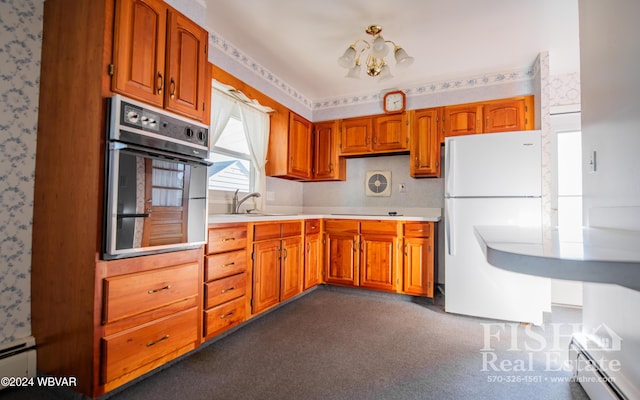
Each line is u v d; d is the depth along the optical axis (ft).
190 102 6.10
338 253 11.30
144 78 5.24
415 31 8.36
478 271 8.86
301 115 12.89
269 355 6.42
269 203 12.08
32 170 5.53
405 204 12.39
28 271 5.50
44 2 5.65
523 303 8.41
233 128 10.40
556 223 10.33
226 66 9.04
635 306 4.13
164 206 5.50
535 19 7.79
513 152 8.67
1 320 5.20
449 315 8.98
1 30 5.29
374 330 7.80
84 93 4.91
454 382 5.49
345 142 12.67
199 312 6.31
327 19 7.92
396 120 11.78
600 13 5.14
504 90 10.57
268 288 8.60
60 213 5.11
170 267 5.67
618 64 4.55
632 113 4.16
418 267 10.08
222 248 7.00
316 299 10.48
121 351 4.87
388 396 5.07
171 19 5.74
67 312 4.92
